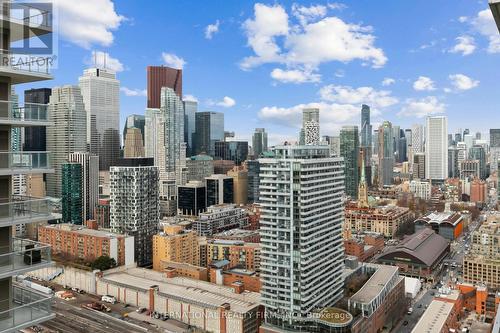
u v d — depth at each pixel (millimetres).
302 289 191750
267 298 199875
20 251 46781
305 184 190250
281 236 195125
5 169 44062
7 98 45875
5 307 46938
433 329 189250
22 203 46812
